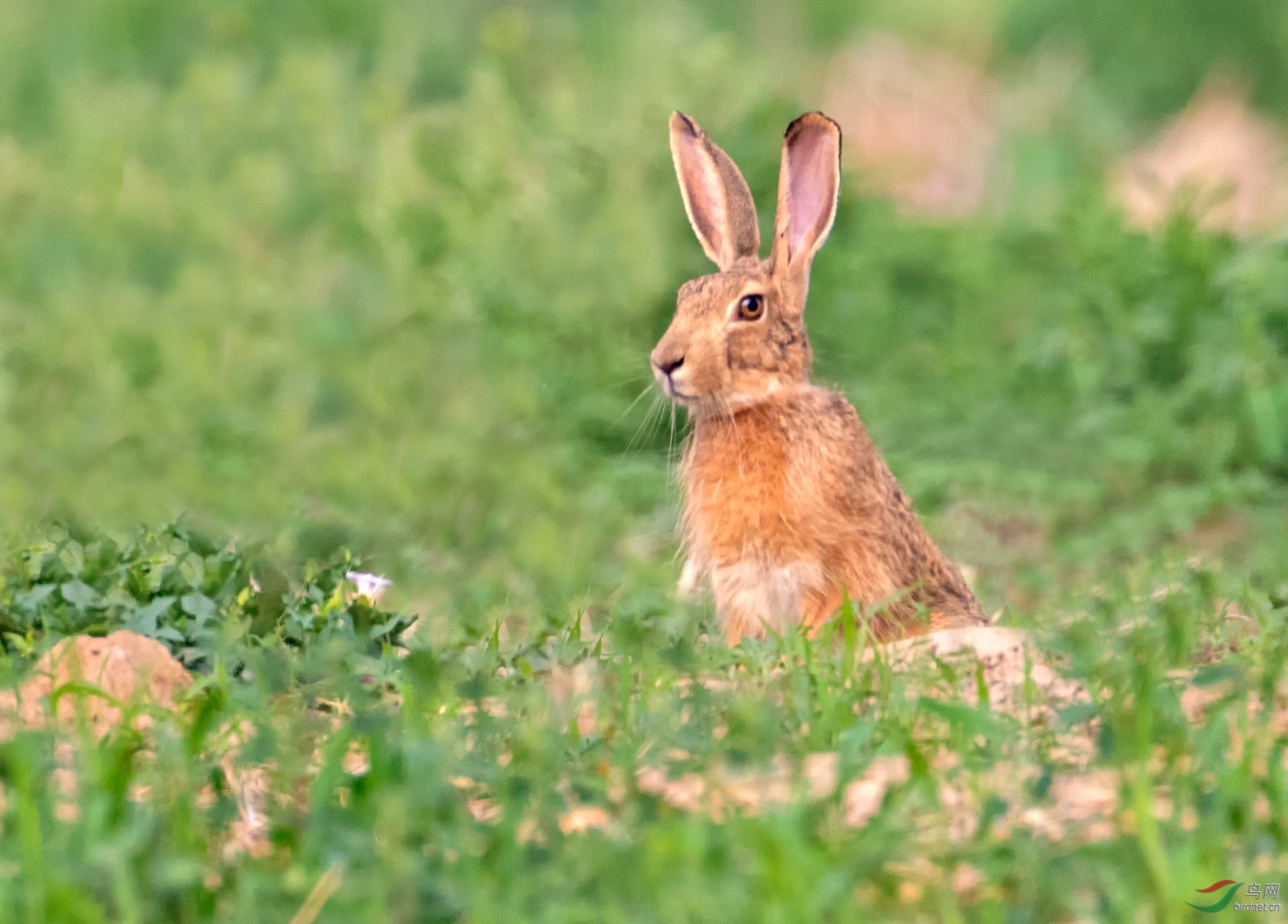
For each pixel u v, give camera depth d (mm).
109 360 15320
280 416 14344
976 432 14047
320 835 6027
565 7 24062
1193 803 6285
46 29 23156
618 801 6500
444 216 16703
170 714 7078
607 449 13898
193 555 9984
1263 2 25344
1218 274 15133
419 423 14305
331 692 7867
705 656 8141
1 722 7316
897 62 24391
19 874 5762
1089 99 23891
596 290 15125
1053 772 6609
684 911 5500
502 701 7793
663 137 16531
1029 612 11055
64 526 10008
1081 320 15211
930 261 16734
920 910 5785
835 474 9430
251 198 18359
